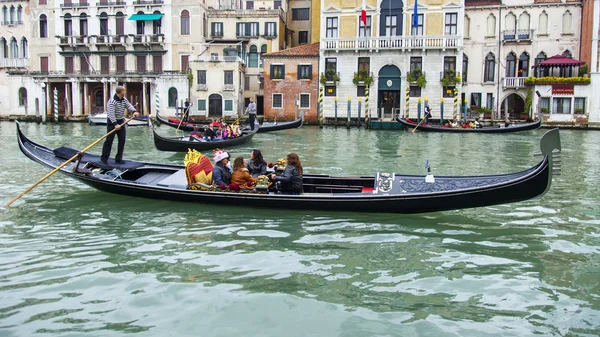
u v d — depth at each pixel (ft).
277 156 58.75
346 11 121.90
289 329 15.67
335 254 22.24
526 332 15.64
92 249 22.62
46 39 147.23
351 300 17.72
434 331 15.61
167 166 34.53
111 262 21.02
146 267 20.48
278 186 29.66
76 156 30.76
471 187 26.03
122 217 27.76
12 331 15.35
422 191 27.07
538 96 117.60
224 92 133.90
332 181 30.94
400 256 22.09
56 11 145.69
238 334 15.31
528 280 19.62
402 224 26.66
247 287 18.66
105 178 31.35
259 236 24.53
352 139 84.07
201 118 135.13
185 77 135.13
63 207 29.89
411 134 95.96
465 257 22.07
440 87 117.29
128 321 16.03
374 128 112.57
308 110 127.13
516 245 23.76
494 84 126.11
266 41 141.69
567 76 121.08
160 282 18.99
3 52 151.64
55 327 15.62
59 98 149.59
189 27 140.26
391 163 52.70
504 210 30.14
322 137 88.02
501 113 127.75
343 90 123.13
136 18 139.64
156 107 132.16
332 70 122.42
